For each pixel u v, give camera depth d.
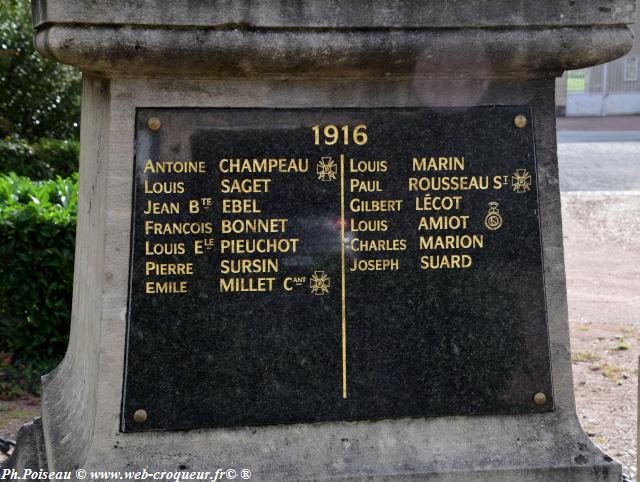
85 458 3.11
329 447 3.21
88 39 2.96
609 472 3.27
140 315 3.14
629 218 12.24
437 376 3.29
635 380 6.02
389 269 3.26
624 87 32.09
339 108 3.21
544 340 3.34
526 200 3.31
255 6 3.03
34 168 9.66
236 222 3.18
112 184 3.12
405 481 3.19
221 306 3.19
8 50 10.95
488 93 3.29
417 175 3.26
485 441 3.29
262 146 3.18
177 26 3.00
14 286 6.11
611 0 3.19
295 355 3.22
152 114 3.12
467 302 3.30
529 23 3.16
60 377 4.14
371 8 3.08
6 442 4.38
